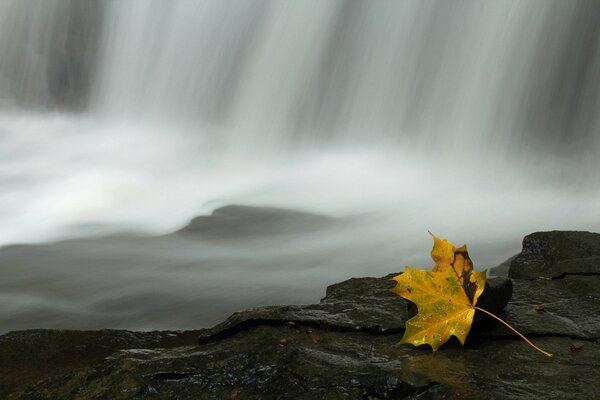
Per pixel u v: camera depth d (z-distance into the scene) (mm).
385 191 10461
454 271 3229
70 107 15844
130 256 7598
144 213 9305
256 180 11016
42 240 8258
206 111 14336
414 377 3012
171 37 14914
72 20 16047
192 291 6539
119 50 15508
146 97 15070
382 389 2979
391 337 3439
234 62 14234
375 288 4156
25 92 16188
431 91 12586
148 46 15164
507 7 12188
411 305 3418
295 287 6691
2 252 7809
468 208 9703
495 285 3574
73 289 6645
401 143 12672
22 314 6082
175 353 3393
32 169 11336
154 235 8406
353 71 13234
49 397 3170
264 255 7605
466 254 3229
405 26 12859
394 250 7895
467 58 12383
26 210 9328
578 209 9859
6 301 6359
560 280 4270
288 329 3527
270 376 3121
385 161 12016
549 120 12039
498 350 3291
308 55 13602
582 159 11586
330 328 3514
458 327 3145
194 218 9031
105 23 15773
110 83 15531
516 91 12055
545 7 11945
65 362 4535
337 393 2949
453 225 8930
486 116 12172
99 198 9859
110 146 13008
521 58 12062
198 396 3061
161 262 7379
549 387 2938
